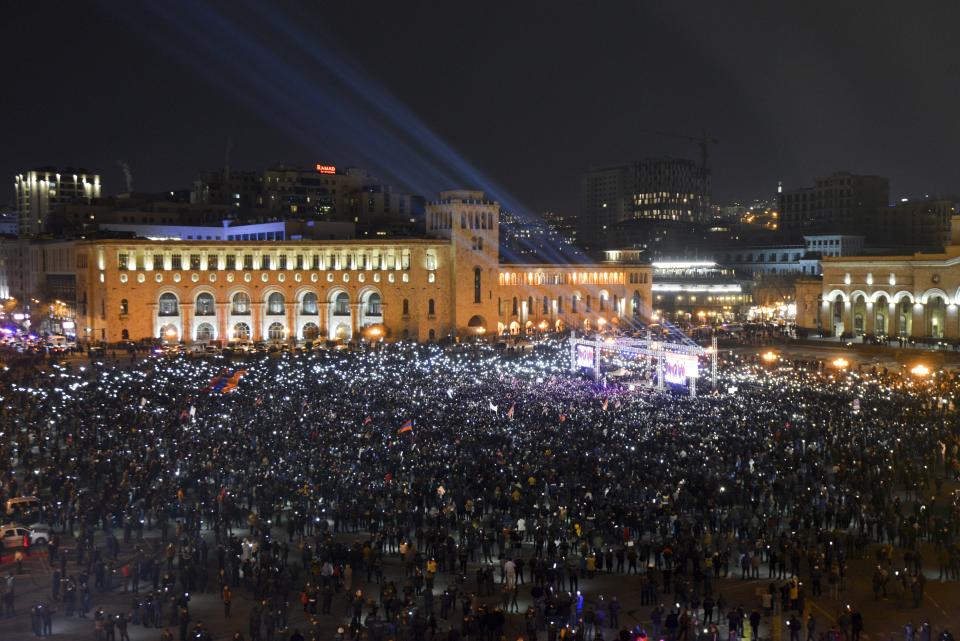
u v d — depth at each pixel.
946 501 58.09
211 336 157.75
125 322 150.62
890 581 46.00
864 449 64.62
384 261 166.62
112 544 48.72
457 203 169.88
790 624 38.50
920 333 146.25
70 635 40.22
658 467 59.09
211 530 54.25
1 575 43.47
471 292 172.25
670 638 38.28
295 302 162.25
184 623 39.22
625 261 197.00
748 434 68.94
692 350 91.94
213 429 71.12
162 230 188.88
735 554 50.22
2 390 89.62
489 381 100.56
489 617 38.75
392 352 132.00
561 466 59.91
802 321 172.00
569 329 180.12
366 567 46.50
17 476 62.88
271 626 39.06
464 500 54.28
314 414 76.75
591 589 45.72
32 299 175.88
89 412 77.81
